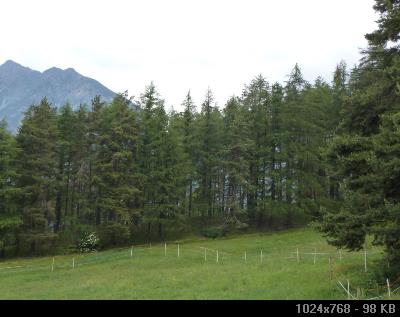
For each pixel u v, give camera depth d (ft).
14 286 99.86
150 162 176.35
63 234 166.20
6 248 154.81
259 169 187.32
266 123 185.06
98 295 78.95
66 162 182.19
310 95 186.09
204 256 132.16
